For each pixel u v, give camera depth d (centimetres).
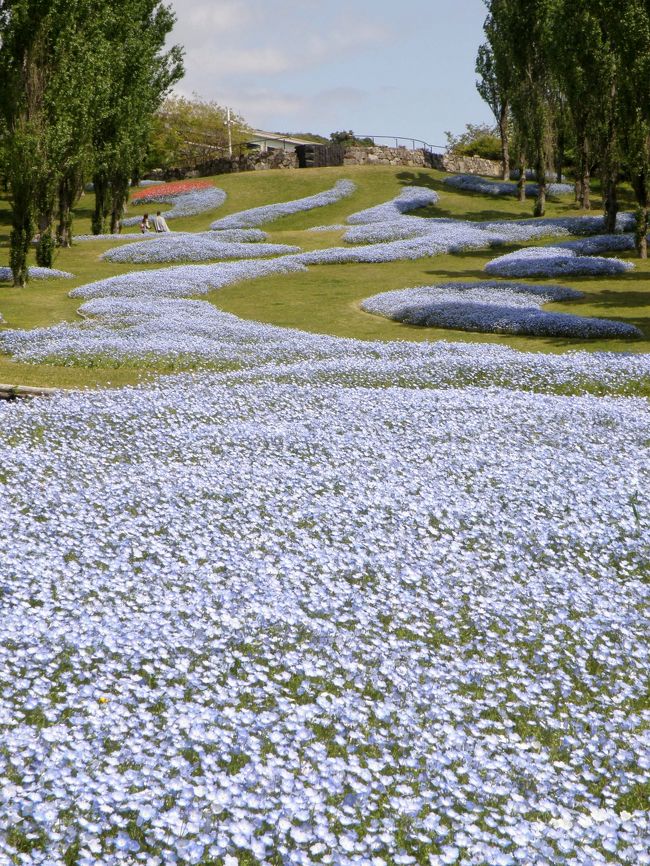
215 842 455
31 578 798
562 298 3103
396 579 868
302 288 3544
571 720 634
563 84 4997
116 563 856
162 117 8694
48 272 3619
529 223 4906
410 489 1147
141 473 1190
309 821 476
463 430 1423
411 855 481
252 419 1506
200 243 4403
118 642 670
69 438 1365
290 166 6894
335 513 1035
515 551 959
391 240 4678
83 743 523
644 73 3572
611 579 908
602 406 1598
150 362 2114
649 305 2953
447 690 655
